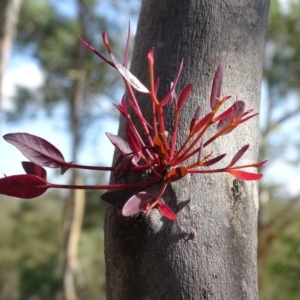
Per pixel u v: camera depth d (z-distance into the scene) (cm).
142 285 33
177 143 36
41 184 33
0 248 709
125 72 32
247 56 40
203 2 40
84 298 534
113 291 35
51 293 503
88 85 383
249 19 41
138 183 33
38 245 687
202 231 33
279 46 368
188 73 39
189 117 37
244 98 39
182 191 34
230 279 33
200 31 40
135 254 33
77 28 356
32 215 705
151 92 32
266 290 366
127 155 33
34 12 343
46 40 353
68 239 363
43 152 34
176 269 33
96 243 550
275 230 346
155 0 42
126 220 33
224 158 36
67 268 360
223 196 35
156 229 33
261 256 346
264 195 361
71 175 308
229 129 34
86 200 488
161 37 40
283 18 352
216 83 33
